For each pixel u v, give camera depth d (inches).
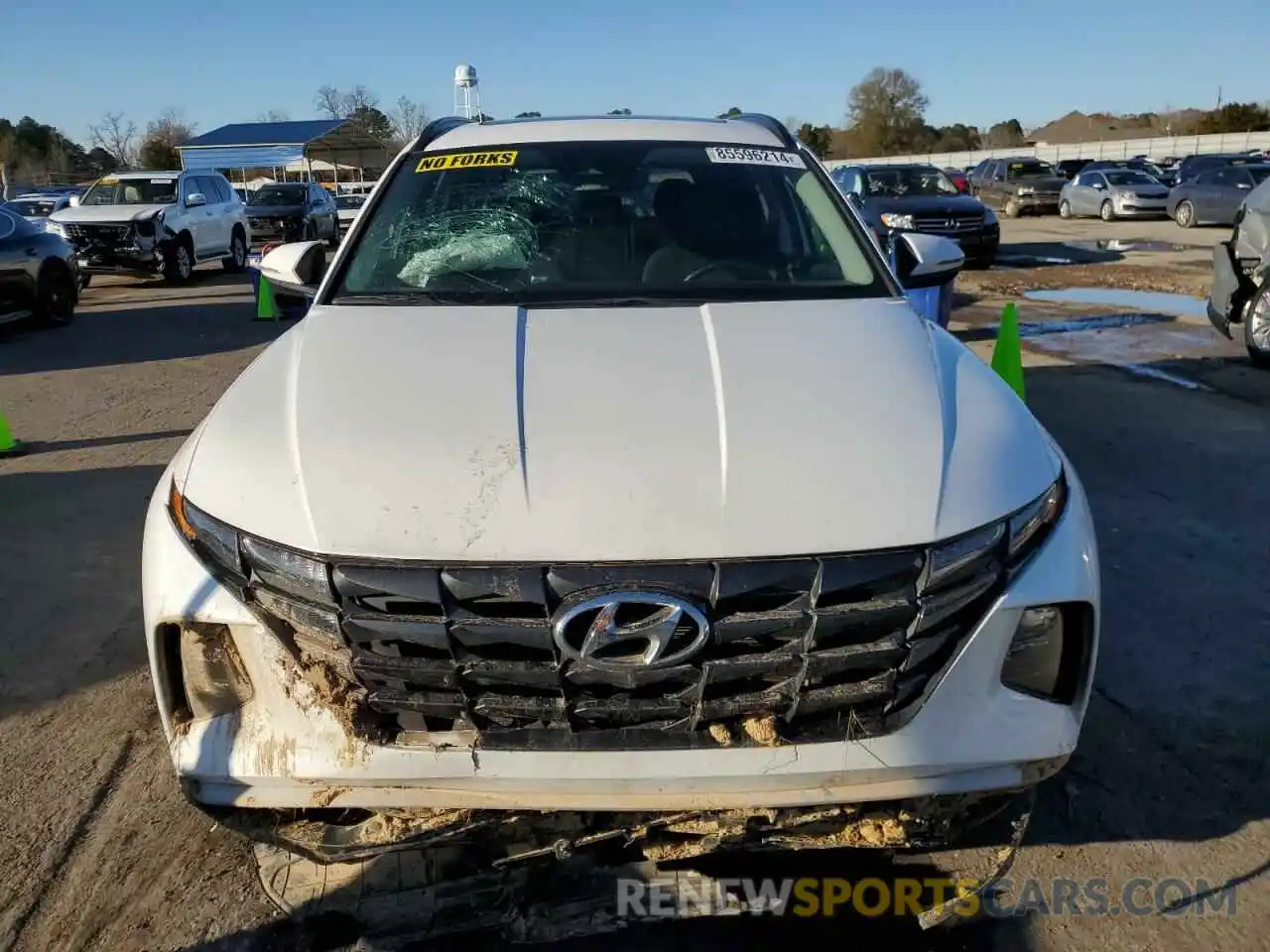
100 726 128.0
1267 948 91.4
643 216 129.2
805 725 80.0
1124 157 2518.5
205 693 86.4
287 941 91.6
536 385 91.2
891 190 647.8
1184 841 104.6
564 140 142.7
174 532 88.0
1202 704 129.0
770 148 144.6
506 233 126.0
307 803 82.8
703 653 77.2
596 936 92.7
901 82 3159.5
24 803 112.7
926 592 79.0
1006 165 1157.7
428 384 91.7
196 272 804.0
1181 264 616.1
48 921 95.4
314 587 78.8
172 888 99.3
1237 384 297.9
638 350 97.1
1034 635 85.6
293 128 1541.6
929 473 82.9
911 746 80.3
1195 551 175.8
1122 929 93.6
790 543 77.5
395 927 91.1
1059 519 88.6
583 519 78.0
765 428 85.1
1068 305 460.1
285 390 95.0
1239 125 2780.5
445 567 77.0
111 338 447.8
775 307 109.4
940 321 278.8
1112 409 270.7
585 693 78.2
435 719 80.4
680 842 85.9
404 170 138.9
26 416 293.1
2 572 174.4
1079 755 118.6
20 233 465.1
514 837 84.9
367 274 121.6
